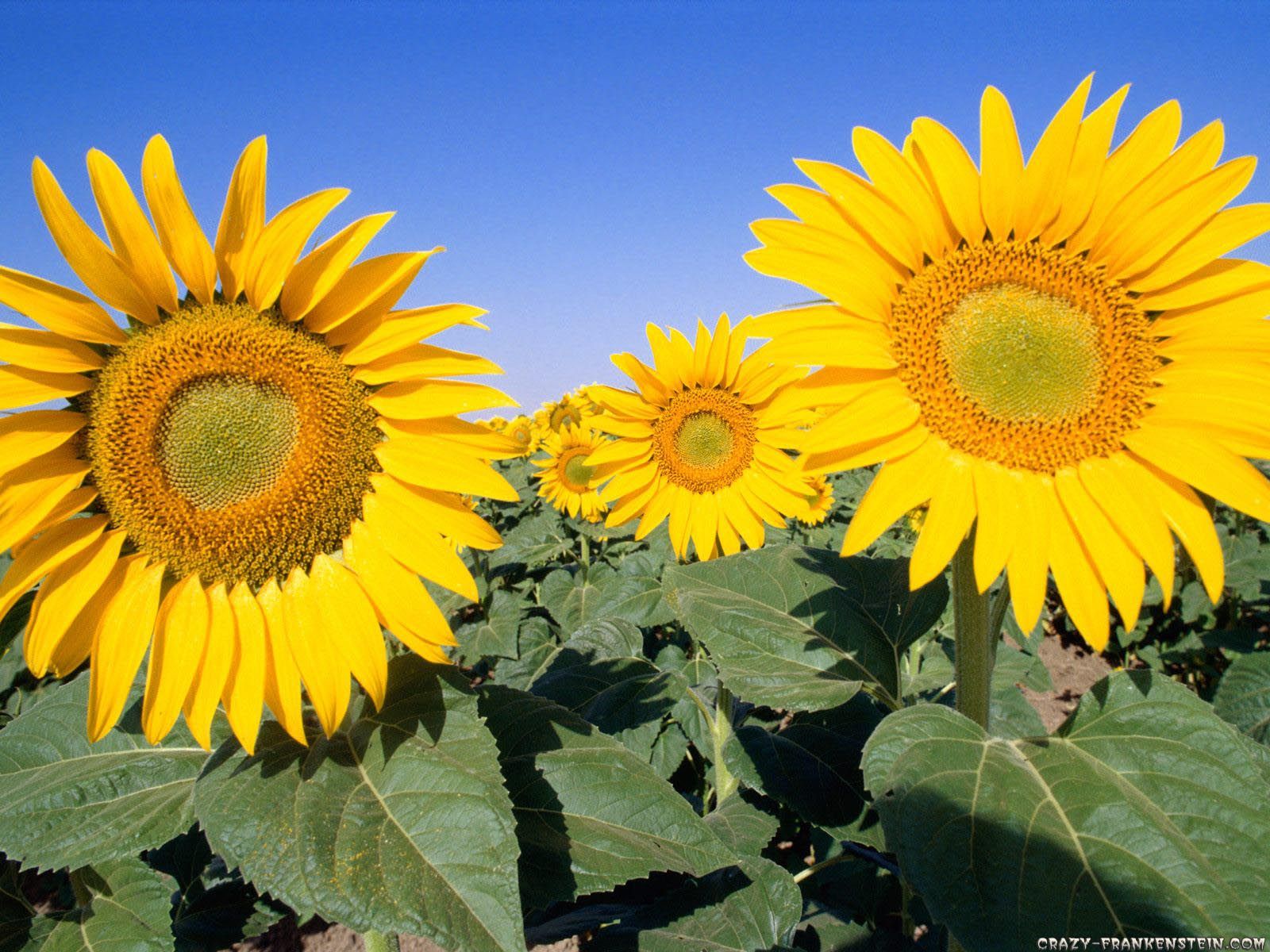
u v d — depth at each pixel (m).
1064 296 0.38
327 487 0.41
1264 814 0.35
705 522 0.87
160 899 0.53
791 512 0.86
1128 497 0.37
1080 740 0.39
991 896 0.33
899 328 0.38
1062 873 0.33
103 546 0.40
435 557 0.42
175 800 0.41
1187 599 1.28
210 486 0.40
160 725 0.40
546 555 1.55
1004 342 0.37
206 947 0.61
